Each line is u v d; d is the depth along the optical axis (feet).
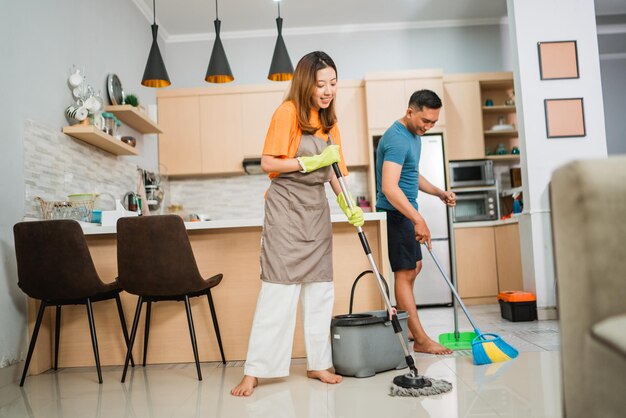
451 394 6.43
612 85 21.79
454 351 9.07
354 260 9.42
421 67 18.79
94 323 9.41
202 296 9.54
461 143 17.67
